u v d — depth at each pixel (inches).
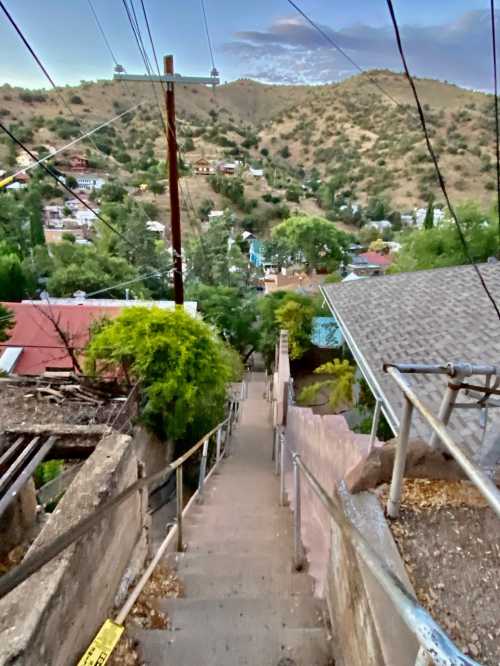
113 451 124.7
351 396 457.1
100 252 1194.0
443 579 73.7
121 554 117.2
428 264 635.5
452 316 280.1
